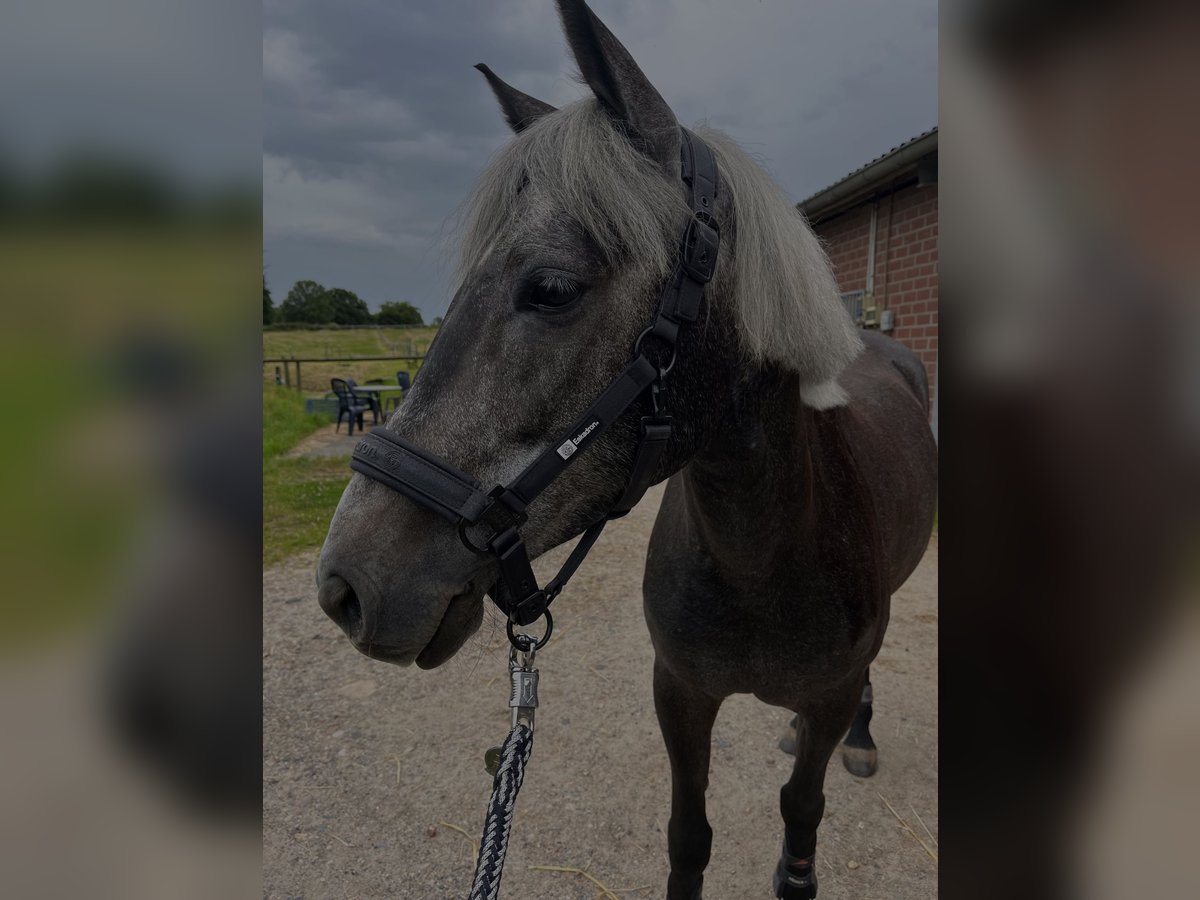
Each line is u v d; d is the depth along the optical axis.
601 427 1.07
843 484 1.53
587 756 2.64
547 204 1.08
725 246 1.17
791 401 1.30
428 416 1.08
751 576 1.39
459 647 1.17
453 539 1.10
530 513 1.10
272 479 7.21
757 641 1.47
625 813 2.35
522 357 1.06
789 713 2.90
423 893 2.07
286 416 11.41
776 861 2.16
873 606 1.51
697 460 1.29
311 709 2.96
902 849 2.19
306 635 3.60
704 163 1.17
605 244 1.06
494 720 2.88
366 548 1.06
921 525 2.29
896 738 2.72
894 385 2.64
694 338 1.14
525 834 2.27
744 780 2.50
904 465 2.14
